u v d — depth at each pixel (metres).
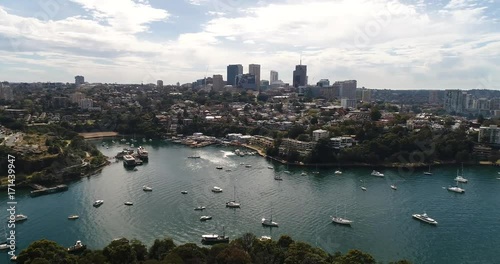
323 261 134.62
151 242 186.00
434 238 198.25
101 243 185.12
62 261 134.00
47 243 143.50
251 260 140.38
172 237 191.88
